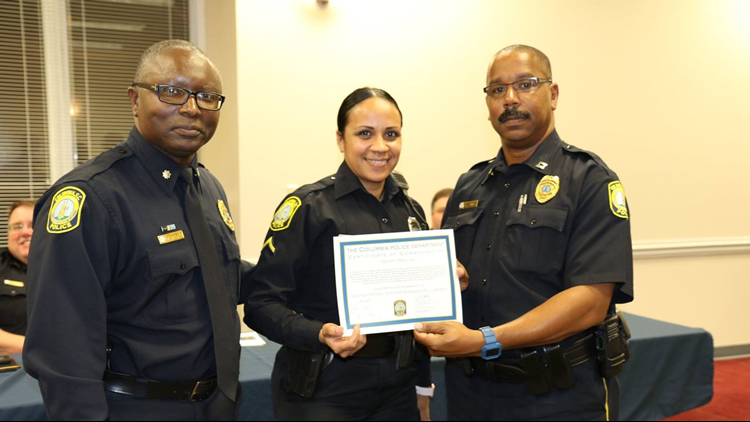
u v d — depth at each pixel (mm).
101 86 3773
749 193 4637
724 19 4461
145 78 1422
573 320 1521
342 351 1446
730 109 4535
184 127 1415
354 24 3631
